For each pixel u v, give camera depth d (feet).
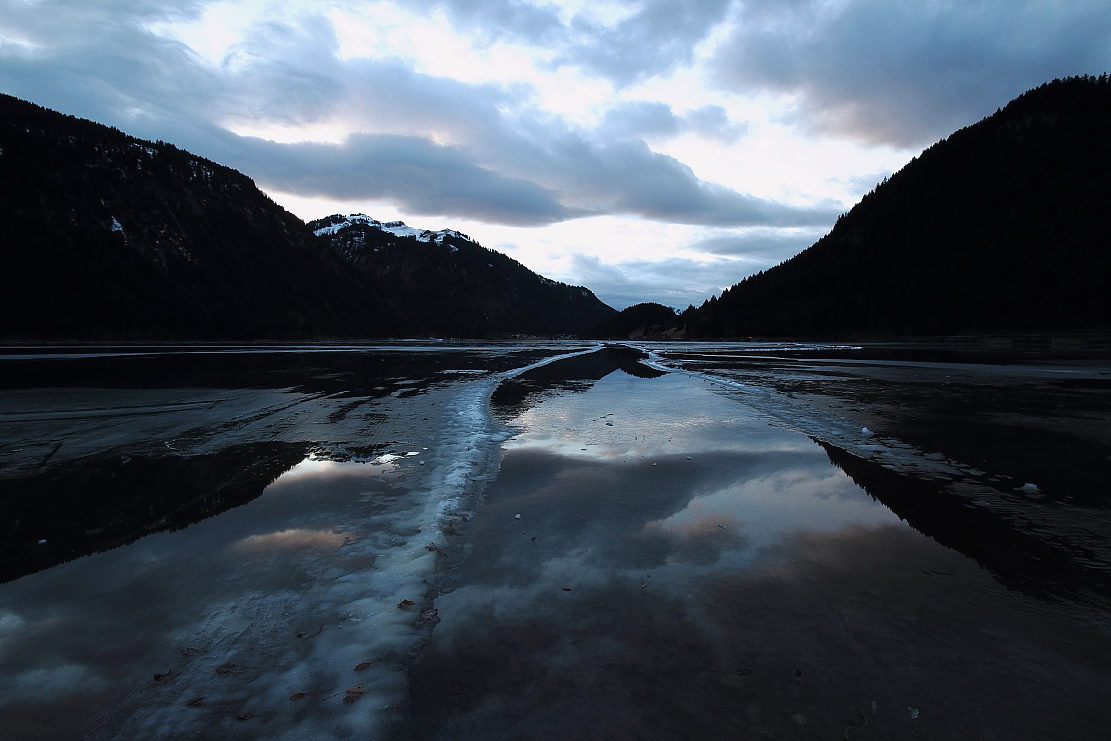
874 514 15.29
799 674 7.99
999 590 10.68
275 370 69.21
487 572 11.48
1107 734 6.71
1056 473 19.35
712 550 12.79
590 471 19.90
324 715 6.93
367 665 8.05
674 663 8.27
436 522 14.16
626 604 10.15
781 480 18.72
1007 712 7.13
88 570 11.22
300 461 20.77
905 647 8.69
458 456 21.54
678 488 17.81
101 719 6.77
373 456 21.58
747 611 9.89
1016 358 99.30
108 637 8.68
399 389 46.55
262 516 14.60
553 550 12.71
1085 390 44.70
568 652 8.55
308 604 9.82
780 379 56.75
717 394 43.34
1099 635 8.98
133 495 16.47
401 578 10.93
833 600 10.31
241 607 9.69
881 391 44.93
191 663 8.00
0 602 9.84
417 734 6.64
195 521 14.24
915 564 11.95
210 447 23.18
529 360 97.86
